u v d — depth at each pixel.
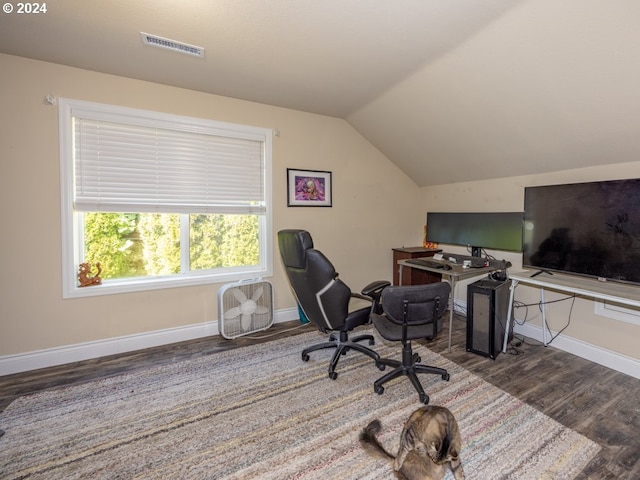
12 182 2.24
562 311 2.67
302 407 1.90
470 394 2.02
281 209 3.29
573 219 2.33
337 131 3.58
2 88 2.19
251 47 2.06
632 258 2.02
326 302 2.14
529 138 2.49
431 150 3.33
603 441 1.60
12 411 1.86
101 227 2.62
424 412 1.25
